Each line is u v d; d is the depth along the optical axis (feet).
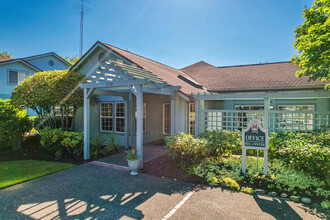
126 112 32.60
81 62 37.65
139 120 21.48
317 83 36.70
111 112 35.47
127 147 32.27
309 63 23.02
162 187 17.06
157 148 31.60
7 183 18.11
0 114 30.66
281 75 43.70
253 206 13.60
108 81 23.45
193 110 40.27
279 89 39.32
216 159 22.77
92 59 37.81
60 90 33.12
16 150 32.30
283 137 22.03
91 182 18.44
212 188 16.66
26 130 34.09
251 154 24.53
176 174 19.94
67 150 29.81
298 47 22.57
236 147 23.30
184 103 34.45
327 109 36.81
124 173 20.85
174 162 23.00
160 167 22.03
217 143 21.99
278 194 15.20
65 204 14.30
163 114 40.57
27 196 15.66
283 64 50.08
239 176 18.19
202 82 49.14
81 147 28.89
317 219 11.94
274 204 13.83
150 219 12.23
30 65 60.03
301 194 14.83
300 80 39.27
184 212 12.98
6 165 24.45
